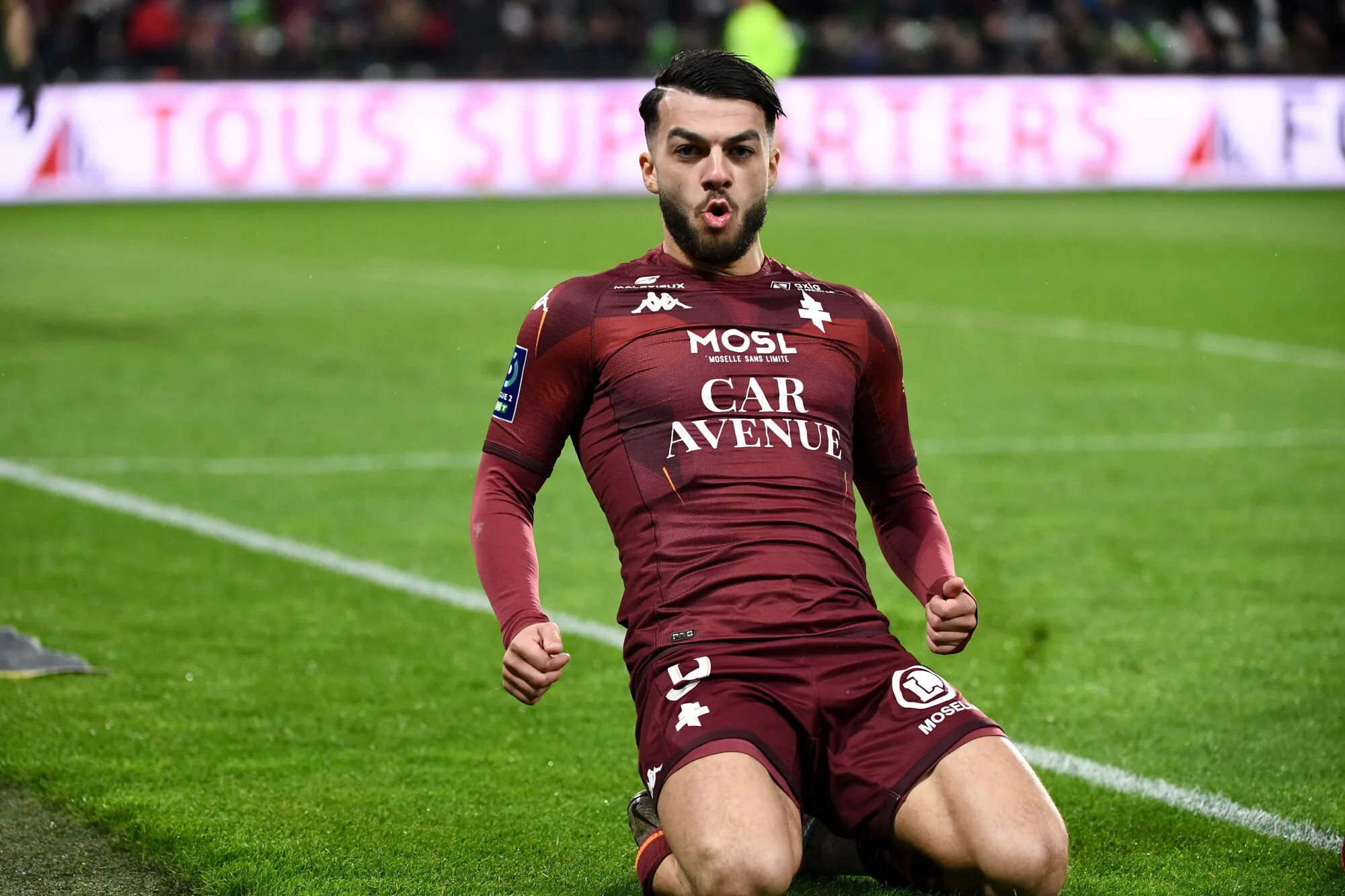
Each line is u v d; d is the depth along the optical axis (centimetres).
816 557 1095
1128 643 1838
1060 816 1032
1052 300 4731
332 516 2427
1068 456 2836
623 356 1138
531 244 5903
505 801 1377
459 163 7400
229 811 1336
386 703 1631
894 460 1219
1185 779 1427
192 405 3250
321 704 1622
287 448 2884
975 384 3512
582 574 2131
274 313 4447
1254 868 1230
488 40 8225
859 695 1066
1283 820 1330
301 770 1440
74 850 1263
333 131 7306
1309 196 7350
